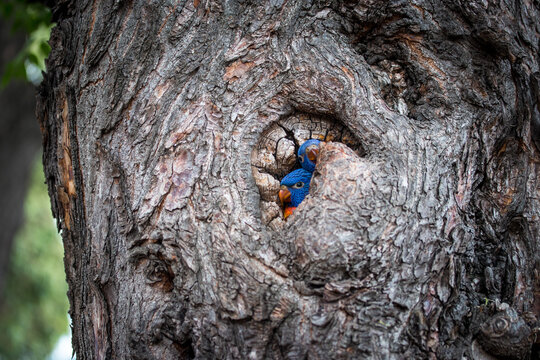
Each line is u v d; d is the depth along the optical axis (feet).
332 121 9.75
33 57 16.12
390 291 8.18
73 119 10.01
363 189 8.56
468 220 9.25
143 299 8.89
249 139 9.25
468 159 9.39
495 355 8.54
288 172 10.25
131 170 9.23
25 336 31.09
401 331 8.04
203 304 8.36
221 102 9.30
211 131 9.14
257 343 8.07
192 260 8.56
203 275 8.44
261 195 9.49
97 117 9.64
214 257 8.47
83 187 9.82
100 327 9.34
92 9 10.15
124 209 9.29
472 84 9.71
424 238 8.51
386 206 8.53
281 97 9.51
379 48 10.03
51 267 32.99
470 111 9.61
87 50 10.00
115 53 9.73
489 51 9.78
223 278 8.34
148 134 9.30
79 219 9.91
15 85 22.07
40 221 33.73
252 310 8.13
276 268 8.33
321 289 8.17
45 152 11.02
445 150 9.19
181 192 8.88
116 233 9.26
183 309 8.55
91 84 9.86
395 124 9.22
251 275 8.29
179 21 9.62
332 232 8.29
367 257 8.26
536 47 9.90
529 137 9.59
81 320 9.86
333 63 9.52
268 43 9.50
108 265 9.21
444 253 8.56
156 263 8.95
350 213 8.40
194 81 9.41
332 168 8.75
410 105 9.89
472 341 8.51
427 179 8.86
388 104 9.79
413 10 9.77
